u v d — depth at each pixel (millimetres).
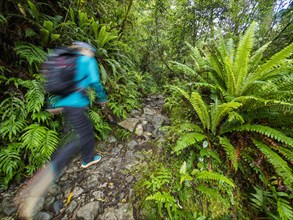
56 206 1777
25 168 2072
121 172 2160
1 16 1954
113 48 3615
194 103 2098
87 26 3463
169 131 2572
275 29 3781
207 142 2049
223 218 1620
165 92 4234
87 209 1724
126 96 3457
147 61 5234
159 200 1571
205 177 1679
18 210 1722
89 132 2010
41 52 2316
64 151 1890
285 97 1888
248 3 3943
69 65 1680
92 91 2609
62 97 1771
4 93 2088
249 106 2125
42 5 2854
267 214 1604
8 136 2031
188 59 4711
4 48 2229
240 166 1921
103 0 4172
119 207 1752
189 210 1653
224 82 2521
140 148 2539
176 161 2098
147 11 5184
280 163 1565
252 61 2330
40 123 2268
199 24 4285
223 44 2502
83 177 2109
